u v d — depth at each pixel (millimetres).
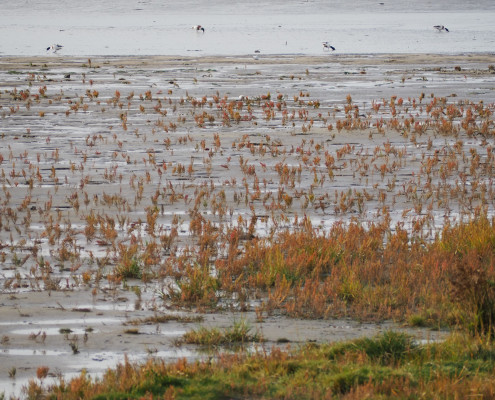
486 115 104438
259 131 94062
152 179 68438
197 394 25703
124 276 42594
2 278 42031
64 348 31922
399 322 35281
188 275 41000
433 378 26906
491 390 25312
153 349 31719
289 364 28047
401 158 77500
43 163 75062
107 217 52062
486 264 42469
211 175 70375
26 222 52875
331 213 57719
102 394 25656
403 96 128750
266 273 41500
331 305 37062
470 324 32969
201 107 113875
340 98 126062
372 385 25719
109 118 103625
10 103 117688
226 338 32750
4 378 28891
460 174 67375
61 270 43719
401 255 44625
